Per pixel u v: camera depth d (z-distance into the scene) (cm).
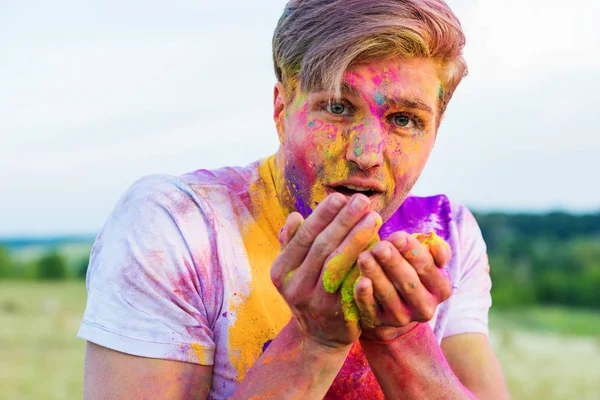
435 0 164
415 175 169
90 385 158
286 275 147
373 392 177
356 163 160
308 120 164
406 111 163
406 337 160
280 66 173
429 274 145
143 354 156
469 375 196
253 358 169
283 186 174
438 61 167
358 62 159
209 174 185
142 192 172
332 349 151
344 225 139
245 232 175
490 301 212
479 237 213
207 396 165
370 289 138
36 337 795
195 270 166
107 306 159
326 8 159
